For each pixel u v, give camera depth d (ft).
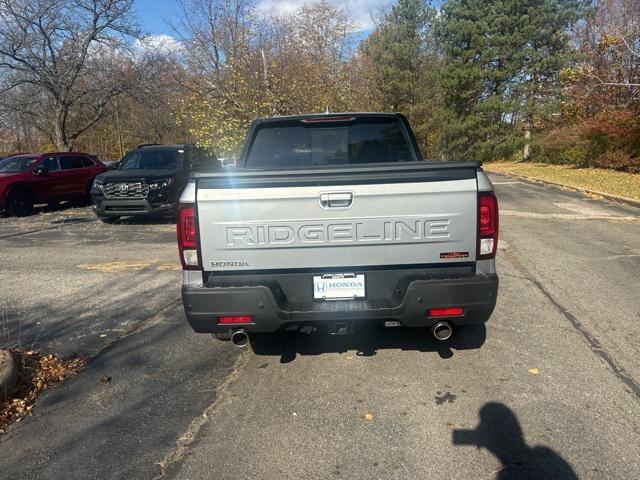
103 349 15.05
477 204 11.46
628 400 11.29
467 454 9.56
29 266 25.66
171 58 82.28
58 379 13.19
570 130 75.61
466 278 11.59
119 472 9.37
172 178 38.09
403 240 11.53
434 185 11.39
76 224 39.75
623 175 60.70
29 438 10.59
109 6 73.00
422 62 136.98
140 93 80.43
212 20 75.92
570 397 11.47
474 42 119.44
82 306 19.06
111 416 11.33
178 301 19.40
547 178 61.93
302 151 16.21
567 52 110.11
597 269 22.04
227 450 9.92
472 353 13.89
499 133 126.00
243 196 11.43
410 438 10.12
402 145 16.20
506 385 12.09
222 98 55.52
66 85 73.56
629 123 59.57
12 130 128.06
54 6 70.85
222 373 13.26
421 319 11.72
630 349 13.92
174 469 9.39
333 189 11.35
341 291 11.89
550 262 23.43
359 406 11.39
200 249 11.63
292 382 12.62
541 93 116.57
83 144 141.18
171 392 12.33
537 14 115.24
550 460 9.31
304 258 11.65
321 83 66.85
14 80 70.59
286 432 10.46
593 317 16.35
